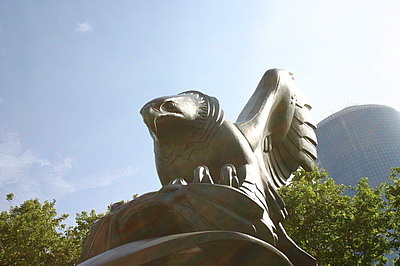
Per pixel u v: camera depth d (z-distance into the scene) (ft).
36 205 52.29
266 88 15.25
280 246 12.73
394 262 45.14
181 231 10.25
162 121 11.60
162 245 7.64
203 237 7.81
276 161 14.88
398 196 44.96
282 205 13.46
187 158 12.35
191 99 12.58
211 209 9.64
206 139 12.29
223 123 12.64
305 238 43.29
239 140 12.57
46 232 49.32
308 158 16.02
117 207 11.59
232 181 11.02
